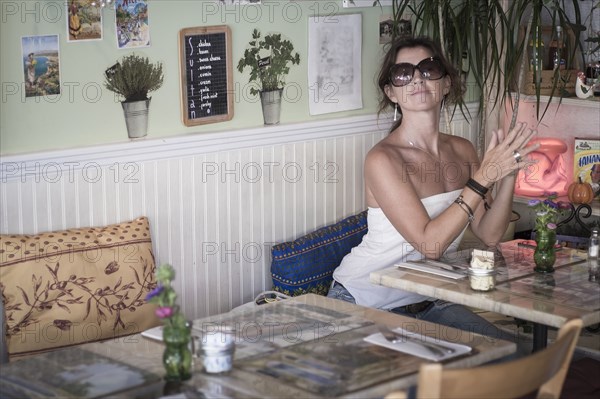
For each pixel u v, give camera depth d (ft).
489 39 15.28
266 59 12.64
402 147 11.31
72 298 10.39
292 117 13.09
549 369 7.09
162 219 11.78
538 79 14.65
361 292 11.29
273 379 7.38
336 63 13.47
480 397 6.64
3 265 10.15
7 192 10.43
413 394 8.14
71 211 10.94
